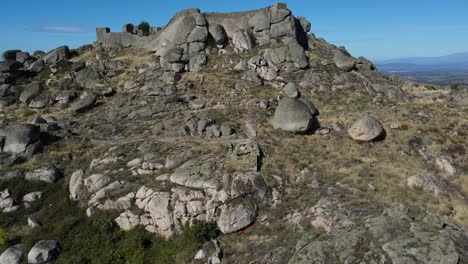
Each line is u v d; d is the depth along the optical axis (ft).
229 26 192.54
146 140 117.08
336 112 133.80
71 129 135.74
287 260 63.87
